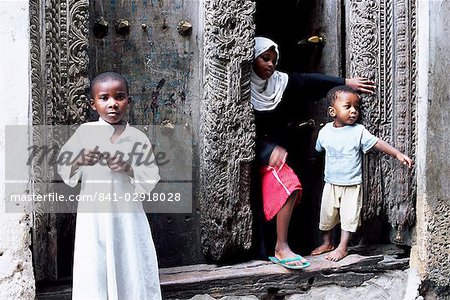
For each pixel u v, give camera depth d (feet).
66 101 9.75
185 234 11.39
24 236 9.21
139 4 11.06
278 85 11.42
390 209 11.73
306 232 12.64
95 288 8.87
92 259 8.92
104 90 9.11
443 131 11.61
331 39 11.99
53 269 9.87
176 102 11.26
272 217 11.00
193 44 11.29
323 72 12.25
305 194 12.64
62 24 9.66
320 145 11.53
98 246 8.99
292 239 12.78
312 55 12.54
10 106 9.11
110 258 8.91
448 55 11.57
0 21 9.03
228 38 10.70
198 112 11.34
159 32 11.16
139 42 11.07
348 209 11.32
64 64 9.70
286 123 12.14
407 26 11.55
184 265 11.31
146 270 9.30
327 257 11.39
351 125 11.28
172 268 10.95
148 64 11.12
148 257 9.35
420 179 11.66
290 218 11.97
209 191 10.84
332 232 11.84
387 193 11.72
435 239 11.64
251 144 10.93
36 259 9.69
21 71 9.16
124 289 9.09
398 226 11.76
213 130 10.75
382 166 11.67
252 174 11.41
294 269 10.92
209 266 11.01
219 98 10.73
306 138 12.58
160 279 10.46
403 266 11.78
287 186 10.91
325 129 11.48
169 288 10.33
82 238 9.01
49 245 9.82
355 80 11.46
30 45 9.32
